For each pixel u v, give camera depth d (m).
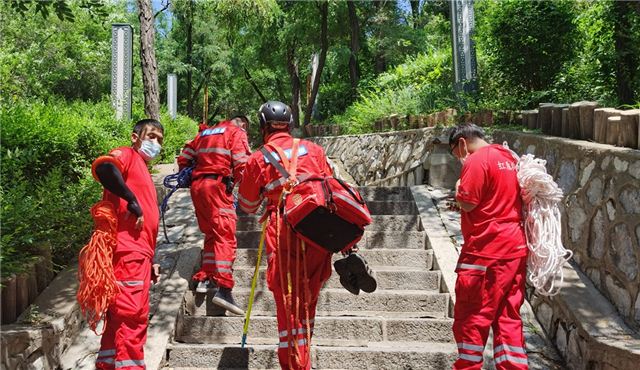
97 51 20.97
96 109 10.42
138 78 27.47
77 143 6.57
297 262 3.73
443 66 13.46
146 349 4.43
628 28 7.46
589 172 4.88
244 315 5.09
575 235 5.06
